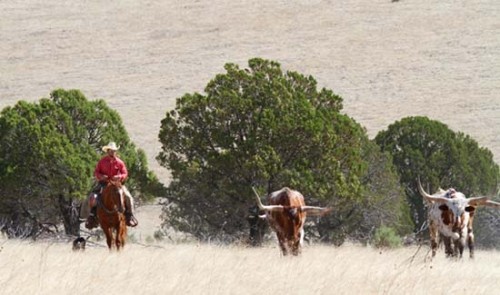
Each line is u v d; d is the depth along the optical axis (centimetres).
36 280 1277
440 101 7288
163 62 8719
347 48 8850
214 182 3466
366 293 1245
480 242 4019
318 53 8769
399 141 4656
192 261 1603
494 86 7594
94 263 1555
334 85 7844
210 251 1852
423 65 8212
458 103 7225
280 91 3566
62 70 8588
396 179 3969
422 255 2077
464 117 6900
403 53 8581
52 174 3628
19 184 3609
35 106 3862
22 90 8019
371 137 6488
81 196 3569
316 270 1465
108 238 2031
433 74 7969
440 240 2238
